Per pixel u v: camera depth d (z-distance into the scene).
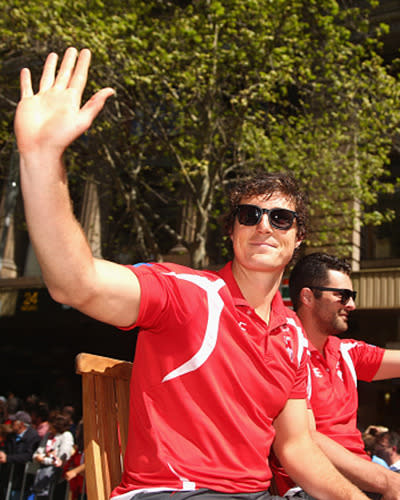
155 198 15.01
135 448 1.53
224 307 1.59
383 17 12.16
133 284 1.38
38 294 14.94
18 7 8.91
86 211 15.56
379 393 12.55
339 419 2.46
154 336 1.54
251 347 1.60
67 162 12.38
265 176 1.82
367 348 2.83
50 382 15.72
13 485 7.07
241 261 1.71
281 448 1.85
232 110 10.09
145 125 10.48
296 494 2.09
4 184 16.58
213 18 8.91
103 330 15.12
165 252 14.66
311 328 2.64
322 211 11.89
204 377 1.52
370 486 2.06
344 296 2.60
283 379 1.67
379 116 10.48
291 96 12.52
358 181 10.34
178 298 1.50
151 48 9.63
